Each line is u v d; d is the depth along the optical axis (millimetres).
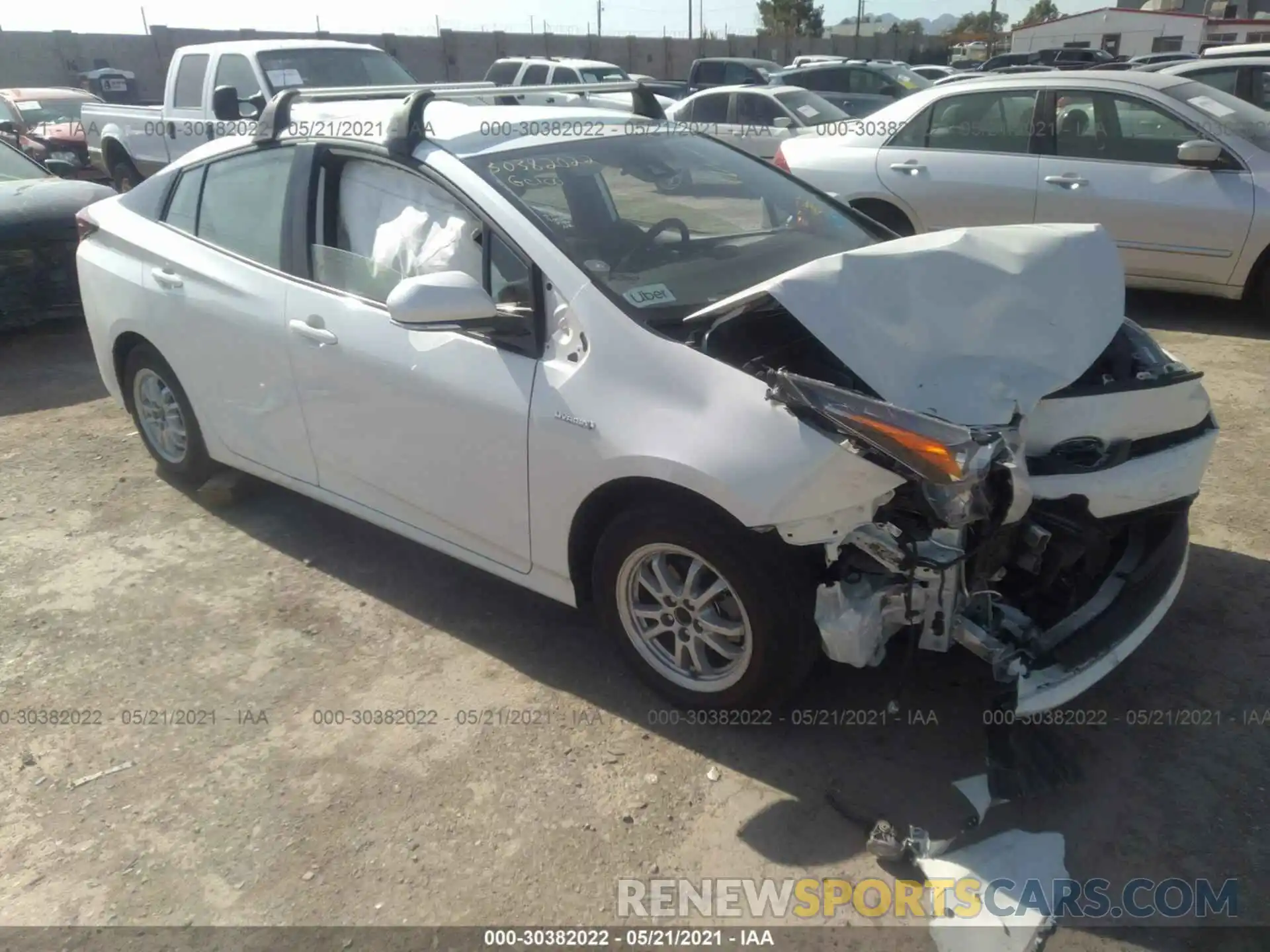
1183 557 3020
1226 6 37281
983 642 2654
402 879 2525
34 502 4652
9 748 3031
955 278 2789
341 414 3566
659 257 3262
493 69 16672
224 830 2695
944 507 2443
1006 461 2436
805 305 2613
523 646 3455
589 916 2406
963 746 2891
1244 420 5066
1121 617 2785
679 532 2756
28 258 6770
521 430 3014
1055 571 2760
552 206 3264
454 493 3311
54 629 3637
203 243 4094
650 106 4484
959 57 47281
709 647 2971
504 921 2402
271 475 4086
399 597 3789
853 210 3984
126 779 2891
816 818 2666
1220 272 6566
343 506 3801
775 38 44469
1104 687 3104
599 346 2885
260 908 2455
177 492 4734
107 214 4625
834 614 2625
